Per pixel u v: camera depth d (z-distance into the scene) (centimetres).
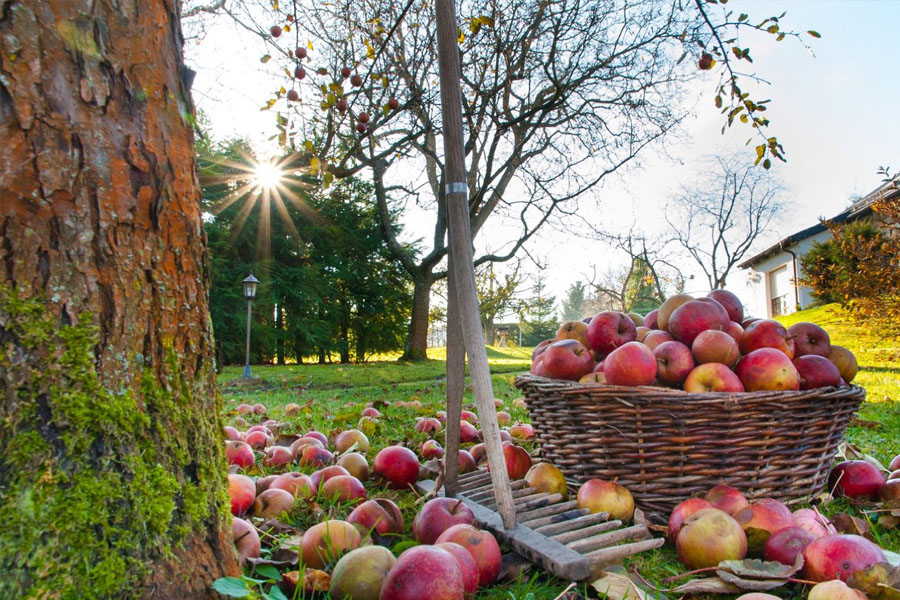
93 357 103
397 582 124
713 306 241
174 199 117
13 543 92
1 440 95
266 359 2041
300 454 292
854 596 126
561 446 231
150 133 112
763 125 265
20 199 98
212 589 111
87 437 100
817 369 229
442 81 182
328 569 155
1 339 97
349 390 866
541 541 165
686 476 205
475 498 208
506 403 596
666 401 200
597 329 253
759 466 204
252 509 205
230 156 2003
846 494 225
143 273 111
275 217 2136
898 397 575
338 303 2314
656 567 172
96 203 105
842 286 877
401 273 2450
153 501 106
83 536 97
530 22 546
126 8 109
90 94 104
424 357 1909
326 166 416
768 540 161
